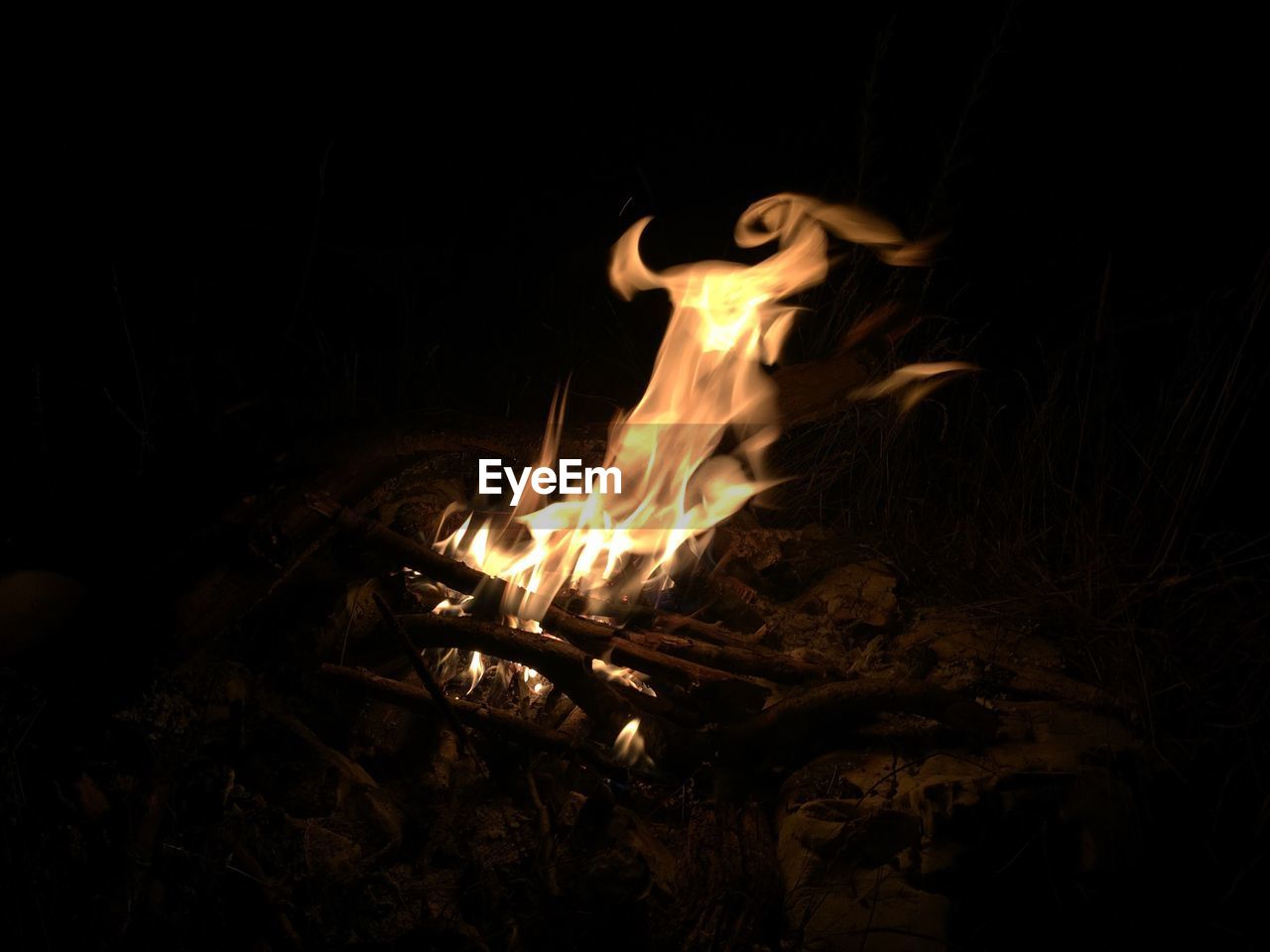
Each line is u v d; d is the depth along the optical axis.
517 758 2.31
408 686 2.35
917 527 3.33
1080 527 2.99
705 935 1.96
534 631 2.55
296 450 2.75
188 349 3.67
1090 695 2.57
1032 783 2.18
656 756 2.36
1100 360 3.87
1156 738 2.44
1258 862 2.13
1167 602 2.81
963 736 2.40
